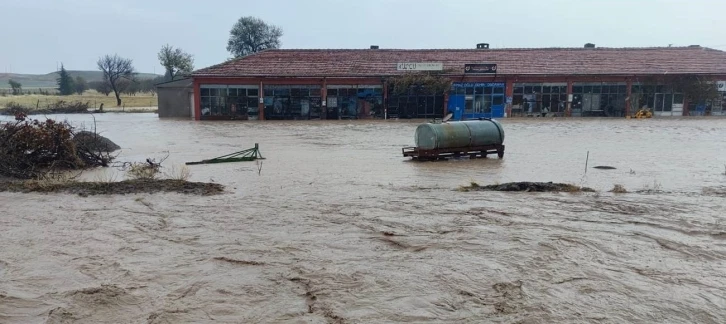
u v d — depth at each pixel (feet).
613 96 147.64
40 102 216.95
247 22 247.29
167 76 300.81
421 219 27.66
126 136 88.33
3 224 27.27
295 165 51.03
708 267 20.18
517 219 27.66
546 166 50.60
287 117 141.38
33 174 43.80
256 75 137.90
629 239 23.88
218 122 130.31
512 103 146.20
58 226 26.78
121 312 16.40
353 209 30.22
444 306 16.60
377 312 16.21
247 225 26.68
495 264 20.48
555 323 15.35
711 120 132.26
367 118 143.43
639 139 79.87
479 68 142.82
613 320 15.56
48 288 18.42
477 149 56.54
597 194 34.68
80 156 50.90
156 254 22.06
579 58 156.46
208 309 16.53
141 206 31.45
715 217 27.99
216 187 36.99
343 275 19.39
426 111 144.66
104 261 21.21
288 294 17.66
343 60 150.51
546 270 19.80
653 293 17.58
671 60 156.25
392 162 53.78
